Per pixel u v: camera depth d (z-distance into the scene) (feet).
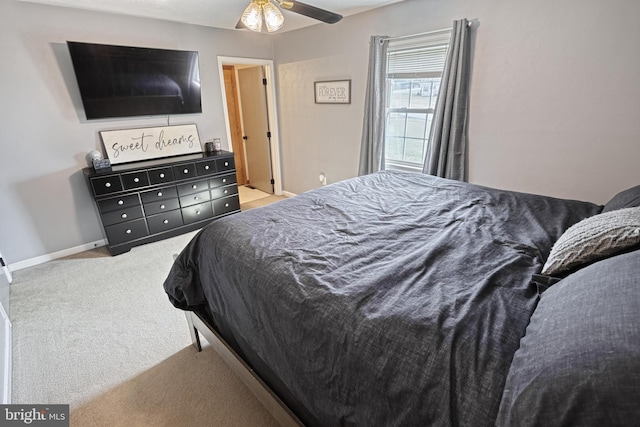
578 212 5.54
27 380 5.62
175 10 9.95
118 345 6.45
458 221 5.41
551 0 7.07
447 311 3.00
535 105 7.87
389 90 11.08
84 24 9.70
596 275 2.53
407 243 4.68
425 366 2.57
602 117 7.02
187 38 11.91
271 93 15.14
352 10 10.57
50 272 9.38
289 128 15.38
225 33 12.88
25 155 9.38
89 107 9.98
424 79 10.15
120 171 9.98
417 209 6.13
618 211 3.55
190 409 5.08
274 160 16.43
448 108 9.09
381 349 2.80
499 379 2.32
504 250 4.29
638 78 6.42
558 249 3.50
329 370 3.15
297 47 13.50
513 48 7.88
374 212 6.05
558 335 2.16
